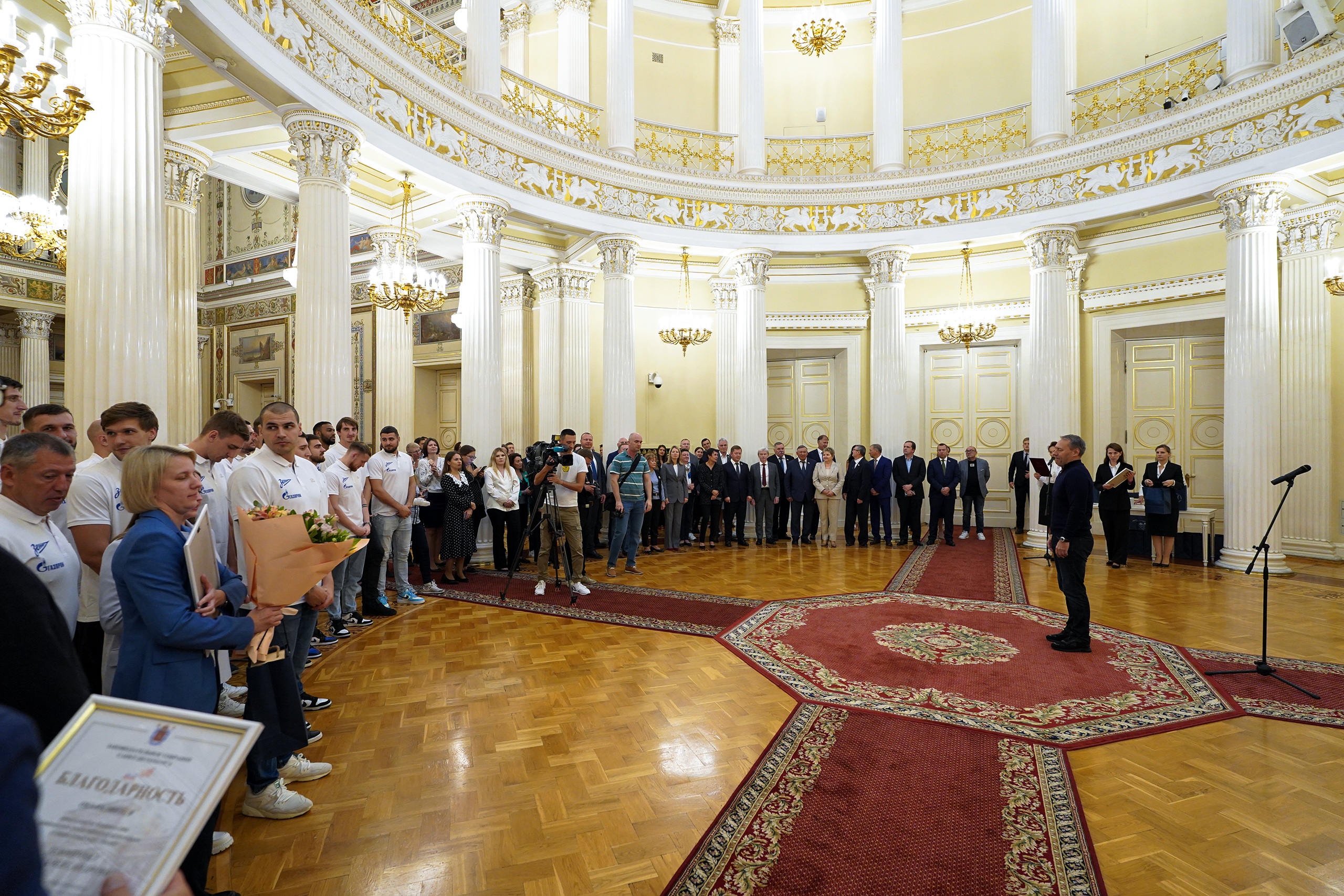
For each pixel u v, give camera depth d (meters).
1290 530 8.84
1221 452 10.29
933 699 3.96
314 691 4.12
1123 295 10.66
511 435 12.31
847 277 12.80
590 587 7.21
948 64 11.90
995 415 12.38
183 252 7.39
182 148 7.32
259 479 3.07
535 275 12.25
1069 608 4.91
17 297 13.81
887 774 3.05
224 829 2.65
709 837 2.57
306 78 6.14
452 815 2.75
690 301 12.86
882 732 3.50
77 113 3.56
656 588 7.17
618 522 7.98
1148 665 4.55
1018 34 11.34
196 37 5.27
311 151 6.37
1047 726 3.57
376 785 2.99
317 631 5.50
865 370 12.78
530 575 7.89
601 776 3.06
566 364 11.97
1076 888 2.25
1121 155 8.98
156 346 4.36
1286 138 7.55
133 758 0.96
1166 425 10.74
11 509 2.19
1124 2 10.45
